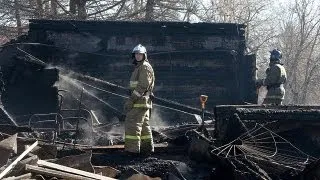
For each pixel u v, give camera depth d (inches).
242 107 329.4
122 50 585.6
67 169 238.2
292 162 276.5
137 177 249.6
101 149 325.4
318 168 229.3
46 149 281.7
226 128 311.1
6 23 1055.0
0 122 439.5
